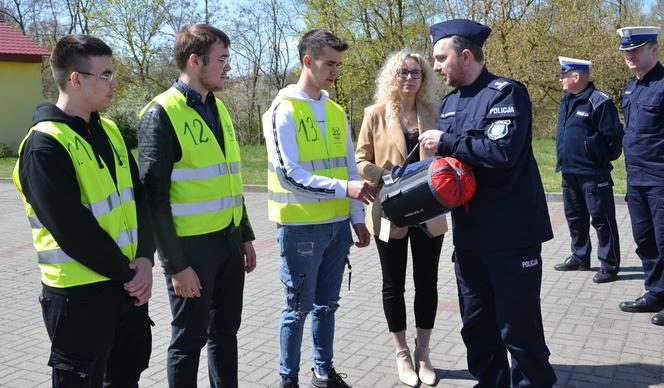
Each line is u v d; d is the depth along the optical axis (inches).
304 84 131.1
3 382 152.3
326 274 137.6
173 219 109.3
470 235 116.4
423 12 955.3
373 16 957.2
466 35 113.5
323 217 128.7
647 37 175.9
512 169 111.7
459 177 108.5
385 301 146.9
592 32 872.3
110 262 93.0
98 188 96.1
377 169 140.6
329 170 132.8
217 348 121.9
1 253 302.8
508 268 114.0
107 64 96.2
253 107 1164.5
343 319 191.3
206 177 111.8
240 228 124.6
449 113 118.4
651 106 177.3
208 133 113.0
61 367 94.3
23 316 204.5
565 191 235.1
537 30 878.4
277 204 130.5
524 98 110.1
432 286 145.3
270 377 152.3
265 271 254.1
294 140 126.3
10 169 658.8
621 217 337.4
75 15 1290.6
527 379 117.6
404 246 144.8
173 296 113.1
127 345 106.0
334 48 126.0
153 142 105.5
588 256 236.8
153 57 1093.1
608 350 160.6
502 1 857.5
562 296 206.4
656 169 176.7
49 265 94.7
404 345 149.1
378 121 144.7
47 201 88.7
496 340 124.5
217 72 111.2
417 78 139.3
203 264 112.2
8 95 839.7
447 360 158.7
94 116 100.9
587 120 220.2
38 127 91.4
